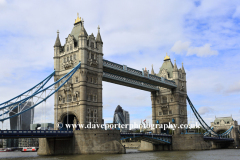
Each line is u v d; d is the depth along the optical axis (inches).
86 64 3730.3
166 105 5452.8
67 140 3528.5
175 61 5575.8
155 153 4047.7
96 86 3863.2
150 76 4822.8
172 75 5526.6
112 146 3484.3
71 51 3885.3
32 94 3324.3
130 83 4677.7
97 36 4020.7
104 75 4136.3
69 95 3818.9
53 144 3686.0
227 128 7386.8
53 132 3265.3
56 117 3841.0
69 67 3860.7
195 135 4997.5
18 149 7524.6
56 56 4015.8
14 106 3189.0
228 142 7224.4
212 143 7377.0
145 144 5487.2
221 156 3442.4
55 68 3981.3
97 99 3846.0
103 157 3002.0
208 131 6097.4
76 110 3681.1
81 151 3373.5
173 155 3602.4
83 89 3639.3
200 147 4960.6
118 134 3673.7
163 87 5398.6
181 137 5029.5
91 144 3408.0
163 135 4916.3
